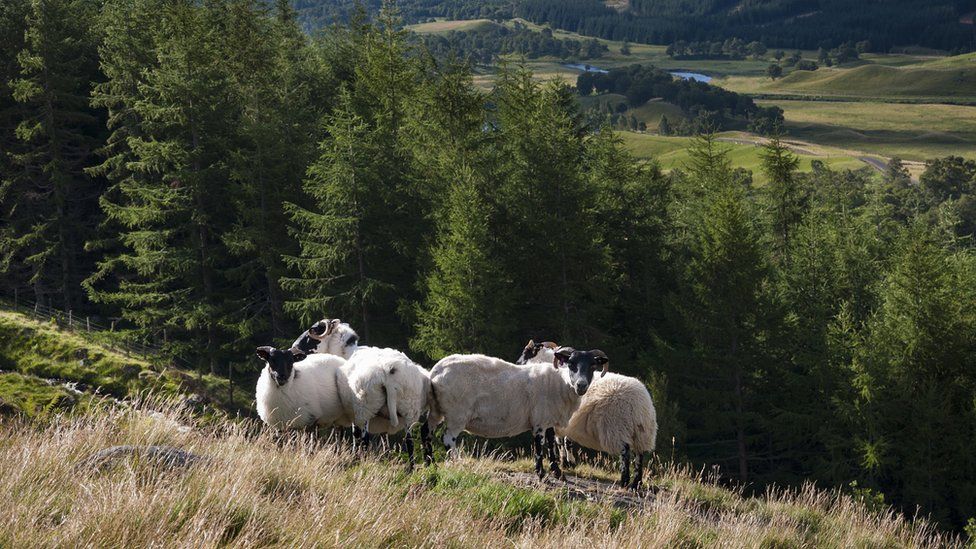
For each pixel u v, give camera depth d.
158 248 35.22
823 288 36.72
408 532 6.25
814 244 37.09
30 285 43.25
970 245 58.25
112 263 35.72
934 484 28.97
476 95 37.59
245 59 45.00
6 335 33.91
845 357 31.19
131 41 40.91
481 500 7.75
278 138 35.41
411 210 32.81
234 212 36.66
